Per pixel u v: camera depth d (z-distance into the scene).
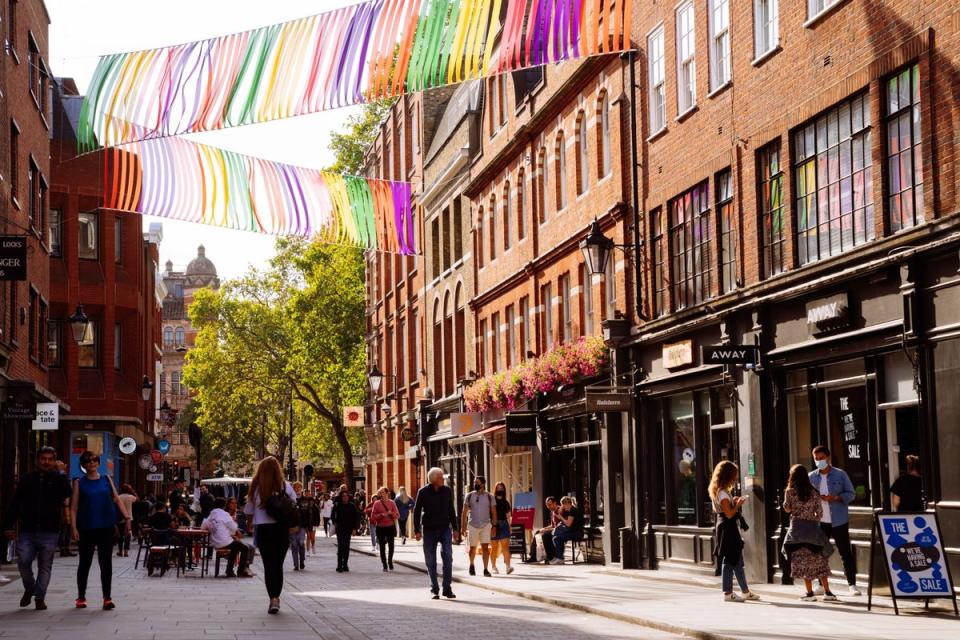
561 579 23.09
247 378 76.50
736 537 17.03
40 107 34.34
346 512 28.48
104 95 20.27
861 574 17.19
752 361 19.59
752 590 18.58
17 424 30.16
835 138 17.91
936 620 13.58
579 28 18.48
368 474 62.19
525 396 32.25
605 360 26.66
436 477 19.64
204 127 19.56
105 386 49.00
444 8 18.67
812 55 18.38
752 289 20.00
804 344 18.27
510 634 13.83
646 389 24.73
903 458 16.27
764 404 19.66
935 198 15.28
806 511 16.20
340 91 18.98
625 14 18.55
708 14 22.12
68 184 48.53
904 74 16.14
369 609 17.47
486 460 38.62
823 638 12.03
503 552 25.39
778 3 19.39
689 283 23.05
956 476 14.95
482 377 39.09
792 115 18.91
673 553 23.83
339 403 70.06
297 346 69.06
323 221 26.95
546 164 32.50
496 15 18.58
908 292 15.66
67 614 15.69
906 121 16.09
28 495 16.31
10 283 28.98
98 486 16.58
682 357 22.66
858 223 17.31
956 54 14.88
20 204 30.64
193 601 18.36
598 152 27.92
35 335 33.91
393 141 54.16
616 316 25.88
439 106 48.50
